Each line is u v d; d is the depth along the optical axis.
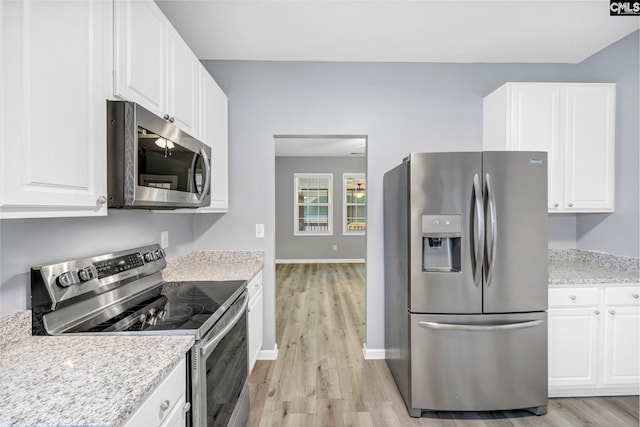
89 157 1.08
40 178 0.89
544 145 2.49
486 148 2.77
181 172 1.62
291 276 6.46
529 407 2.04
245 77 2.79
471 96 2.83
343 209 8.11
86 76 1.07
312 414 2.06
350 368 2.65
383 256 2.81
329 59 2.77
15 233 1.14
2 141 0.78
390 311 2.57
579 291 2.19
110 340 1.15
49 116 0.92
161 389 0.98
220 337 1.37
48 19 0.91
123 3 1.24
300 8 2.06
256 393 2.28
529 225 2.00
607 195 2.50
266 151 2.80
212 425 1.34
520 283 2.01
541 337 2.03
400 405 2.16
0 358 1.01
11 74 0.81
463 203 1.99
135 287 1.68
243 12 2.10
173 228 2.40
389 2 2.00
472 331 1.99
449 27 2.28
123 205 1.21
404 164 2.12
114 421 0.72
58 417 0.72
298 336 3.32
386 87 2.82
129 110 1.19
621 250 2.46
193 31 2.34
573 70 2.84
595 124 2.49
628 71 2.40
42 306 1.18
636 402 2.19
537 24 2.24
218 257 2.79
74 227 1.41
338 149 6.93
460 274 2.00
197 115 2.04
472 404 2.01
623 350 2.20
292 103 2.80
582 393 2.26
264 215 2.80
